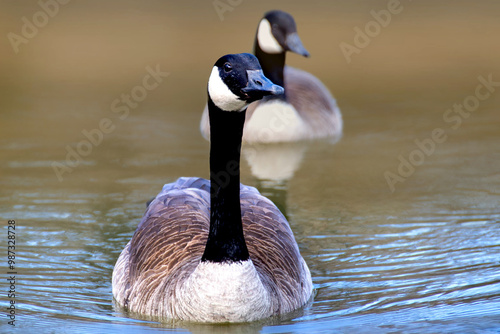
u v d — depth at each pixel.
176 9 31.59
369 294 9.63
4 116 19.77
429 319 8.78
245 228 9.55
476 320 8.72
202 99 21.91
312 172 15.60
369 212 12.83
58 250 11.20
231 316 8.55
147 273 9.17
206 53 25.38
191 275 8.66
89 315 9.06
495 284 9.85
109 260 10.90
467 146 17.14
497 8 32.75
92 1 32.81
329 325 8.66
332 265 10.61
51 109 20.45
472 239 11.51
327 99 20.44
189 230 9.45
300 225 12.20
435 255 10.91
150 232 9.60
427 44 27.78
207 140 18.02
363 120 20.12
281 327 8.64
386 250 11.12
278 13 19.83
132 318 8.98
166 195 10.14
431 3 33.50
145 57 25.56
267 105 18.95
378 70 24.98
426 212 12.77
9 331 8.51
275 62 19.67
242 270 8.52
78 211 12.80
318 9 30.89
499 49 26.77
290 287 9.12
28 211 12.78
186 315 8.66
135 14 31.09
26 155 16.45
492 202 13.23
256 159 17.03
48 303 9.42
